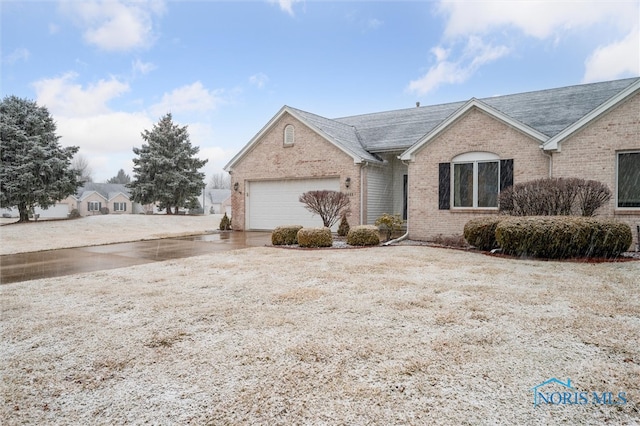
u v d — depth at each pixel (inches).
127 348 155.8
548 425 101.8
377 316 189.8
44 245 523.8
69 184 863.7
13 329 179.3
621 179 411.2
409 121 727.1
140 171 1138.7
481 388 120.4
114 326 181.8
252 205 744.3
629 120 402.9
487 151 494.9
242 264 345.7
